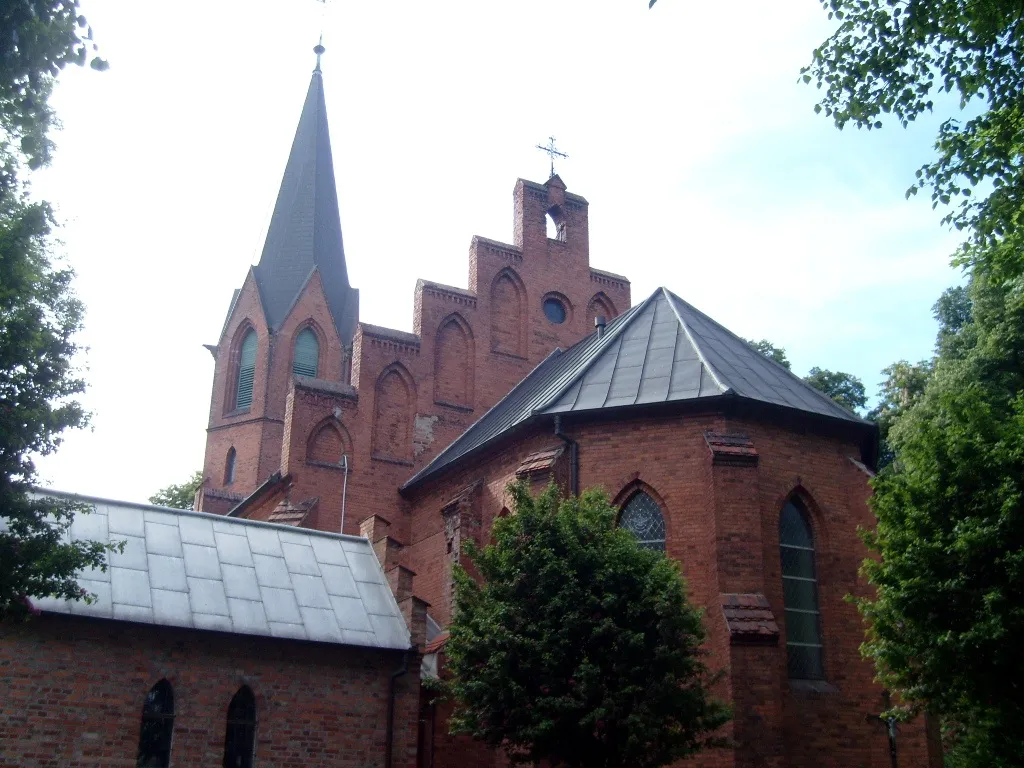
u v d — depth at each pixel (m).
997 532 20.84
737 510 26.52
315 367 56.69
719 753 23.83
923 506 22.30
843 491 29.20
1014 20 19.31
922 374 45.41
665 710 20.45
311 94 64.31
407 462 39.22
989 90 20.52
